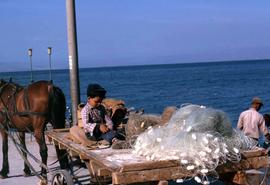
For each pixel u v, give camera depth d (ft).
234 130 22.20
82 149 23.54
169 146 20.34
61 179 24.67
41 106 29.94
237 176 21.39
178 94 203.82
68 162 32.94
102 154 21.94
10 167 37.09
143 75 529.86
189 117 21.74
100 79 437.58
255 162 21.25
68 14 40.81
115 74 636.48
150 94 209.26
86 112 25.45
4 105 32.19
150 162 19.69
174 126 22.31
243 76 376.27
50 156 40.47
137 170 19.44
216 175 20.61
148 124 24.54
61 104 30.99
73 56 41.19
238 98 173.27
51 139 30.76
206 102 162.91
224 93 199.93
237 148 21.13
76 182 30.66
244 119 34.14
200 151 19.85
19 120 31.19
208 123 21.21
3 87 32.96
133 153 21.76
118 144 23.13
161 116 25.82
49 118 30.55
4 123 32.71
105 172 20.67
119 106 28.99
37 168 36.50
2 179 33.42
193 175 20.04
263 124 33.96
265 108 125.70
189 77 404.57
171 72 619.26
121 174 19.22
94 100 25.48
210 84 274.16
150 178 19.62
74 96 41.45
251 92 200.23
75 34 41.14
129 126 24.58
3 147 33.58
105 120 26.14
